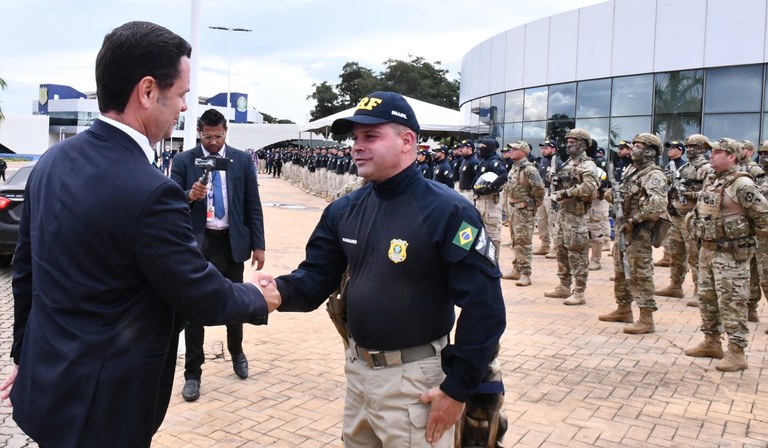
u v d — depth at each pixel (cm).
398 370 232
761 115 1423
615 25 1686
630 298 715
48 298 184
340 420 424
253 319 213
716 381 524
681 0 1532
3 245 858
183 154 464
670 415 448
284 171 3884
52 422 181
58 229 182
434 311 232
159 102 192
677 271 868
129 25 192
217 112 457
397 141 231
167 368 208
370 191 252
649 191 653
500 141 2156
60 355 181
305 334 631
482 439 260
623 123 1688
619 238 694
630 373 541
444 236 225
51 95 7356
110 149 186
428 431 228
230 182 459
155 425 203
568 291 846
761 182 833
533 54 1958
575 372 541
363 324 234
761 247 712
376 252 233
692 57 1520
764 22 1395
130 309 186
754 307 747
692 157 834
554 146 1225
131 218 178
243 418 425
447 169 1252
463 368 218
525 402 468
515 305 800
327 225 261
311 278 256
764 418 445
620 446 396
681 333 678
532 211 923
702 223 572
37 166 201
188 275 185
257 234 474
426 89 6309
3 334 615
